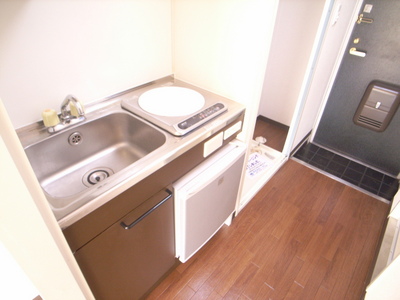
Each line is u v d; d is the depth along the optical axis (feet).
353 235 6.09
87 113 3.97
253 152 8.46
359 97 7.55
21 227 1.75
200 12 4.21
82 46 3.66
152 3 4.21
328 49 6.49
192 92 4.55
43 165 3.58
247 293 4.94
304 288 5.05
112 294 3.73
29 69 3.28
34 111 3.55
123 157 4.21
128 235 3.35
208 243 5.78
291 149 8.16
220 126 3.95
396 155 7.56
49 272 2.15
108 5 3.68
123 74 4.38
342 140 8.48
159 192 3.50
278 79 9.12
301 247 5.78
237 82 4.39
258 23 3.68
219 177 4.20
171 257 4.70
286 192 7.16
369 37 6.77
